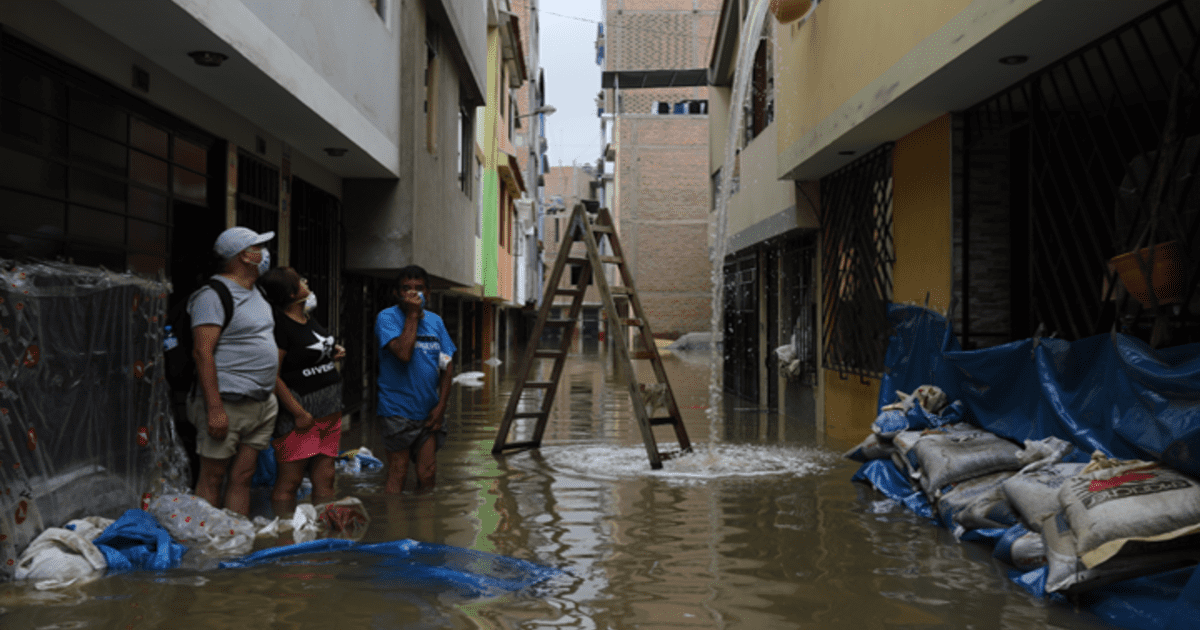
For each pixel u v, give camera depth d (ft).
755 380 44.78
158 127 18.01
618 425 33.71
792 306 38.68
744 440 29.73
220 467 15.99
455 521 16.62
